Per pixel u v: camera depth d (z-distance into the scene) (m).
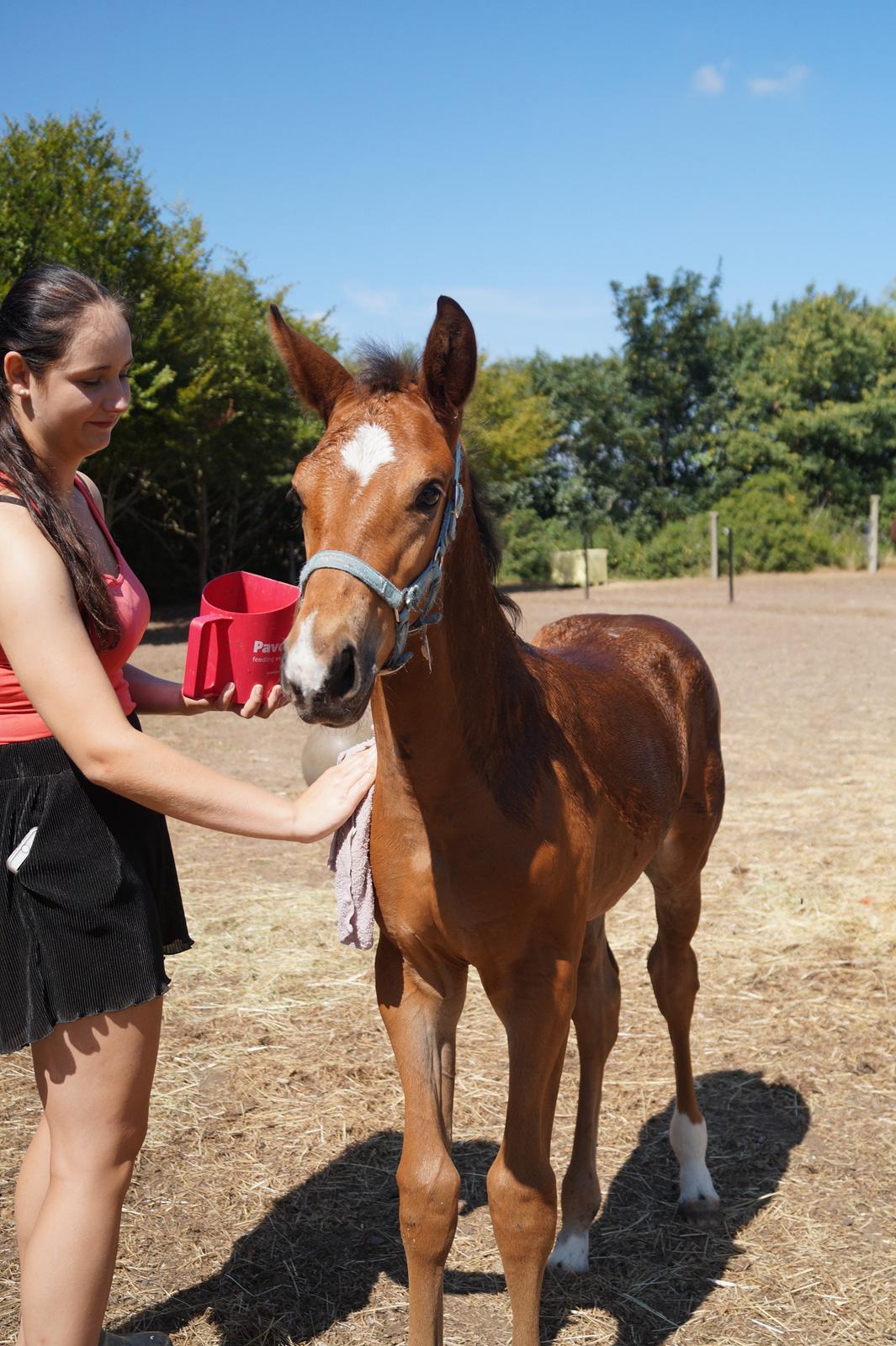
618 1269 2.54
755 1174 2.88
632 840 2.56
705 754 3.17
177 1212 2.68
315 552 1.73
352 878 2.09
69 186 14.58
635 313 31.41
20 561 1.58
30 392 1.68
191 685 1.81
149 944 1.71
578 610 18.31
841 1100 3.23
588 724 2.47
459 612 1.95
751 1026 3.69
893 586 22.39
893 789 6.63
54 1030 1.67
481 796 1.96
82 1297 1.68
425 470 1.74
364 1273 2.48
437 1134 2.02
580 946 2.16
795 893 4.87
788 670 11.49
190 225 16.97
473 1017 3.78
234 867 5.37
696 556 26.95
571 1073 3.47
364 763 1.83
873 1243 2.58
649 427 31.16
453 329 1.87
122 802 1.74
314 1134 3.02
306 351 1.97
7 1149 2.89
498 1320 2.36
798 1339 2.28
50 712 1.57
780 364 31.28
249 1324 2.31
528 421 25.59
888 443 30.12
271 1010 3.77
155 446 16.55
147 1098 1.76
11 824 1.65
